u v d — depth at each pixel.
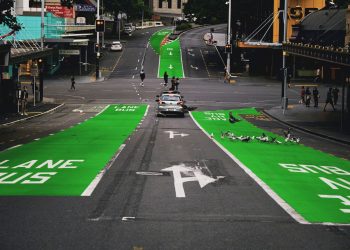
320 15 64.38
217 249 8.37
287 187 13.83
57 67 79.88
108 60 89.62
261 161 18.61
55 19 74.62
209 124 33.72
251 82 70.38
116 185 13.55
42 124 32.62
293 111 43.06
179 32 126.38
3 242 8.63
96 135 26.56
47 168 16.23
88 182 13.96
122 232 9.20
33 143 22.89
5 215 10.37
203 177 14.90
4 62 31.16
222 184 13.94
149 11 172.50
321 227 9.82
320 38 56.31
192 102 48.75
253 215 10.59
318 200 12.30
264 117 39.78
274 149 22.50
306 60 77.12
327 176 15.85
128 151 20.55
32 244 8.52
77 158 18.48
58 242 8.63
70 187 13.27
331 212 11.09
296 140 25.14
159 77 73.31
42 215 10.38
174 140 24.66
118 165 16.97
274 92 59.03
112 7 120.94
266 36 80.00
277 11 75.31
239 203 11.65
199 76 75.88
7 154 19.38
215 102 49.19
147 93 55.78
